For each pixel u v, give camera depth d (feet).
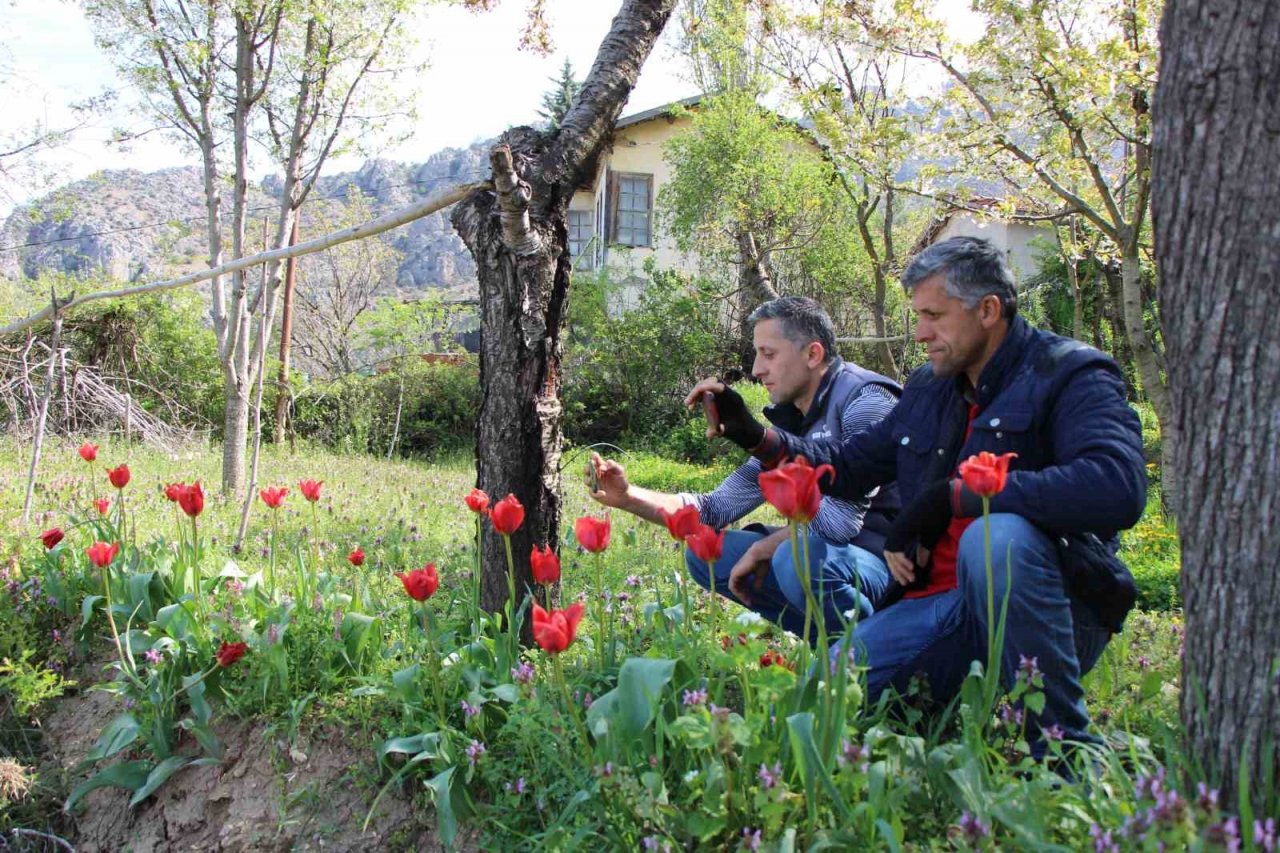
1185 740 7.63
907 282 10.19
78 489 22.98
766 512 29.48
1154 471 40.73
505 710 10.62
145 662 13.17
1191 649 7.52
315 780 11.23
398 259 81.41
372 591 14.25
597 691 10.78
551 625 8.62
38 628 15.05
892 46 31.63
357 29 30.50
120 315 51.39
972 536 9.12
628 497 12.71
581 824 8.93
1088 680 10.66
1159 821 6.15
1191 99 7.06
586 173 13.79
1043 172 29.73
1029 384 9.71
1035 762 8.29
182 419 52.90
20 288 56.85
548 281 12.96
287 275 41.37
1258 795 7.04
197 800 11.69
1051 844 6.62
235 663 12.56
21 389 39.09
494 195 12.97
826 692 7.72
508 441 12.98
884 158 35.35
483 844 9.61
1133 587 9.68
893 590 11.04
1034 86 29.12
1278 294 6.83
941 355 10.03
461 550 18.38
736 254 65.26
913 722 9.71
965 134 32.12
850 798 7.74
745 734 7.35
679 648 10.53
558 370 13.41
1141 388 55.88
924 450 10.81
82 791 11.97
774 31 35.47
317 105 31.40
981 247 9.88
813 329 12.69
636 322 62.23
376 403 59.41
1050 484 8.91
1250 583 7.05
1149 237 33.58
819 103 37.45
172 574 14.47
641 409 61.57
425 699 11.19
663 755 8.93
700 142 60.95
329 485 31.86
